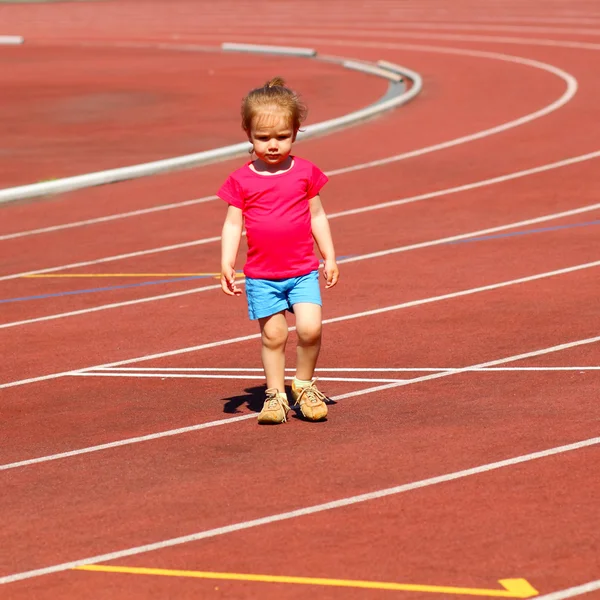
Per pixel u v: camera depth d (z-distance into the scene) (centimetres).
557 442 1959
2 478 1919
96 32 13500
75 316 3070
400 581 1482
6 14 16412
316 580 1492
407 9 13975
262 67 9631
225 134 6362
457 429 2047
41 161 5709
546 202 4322
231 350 2677
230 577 1512
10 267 3719
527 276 3269
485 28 11406
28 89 8550
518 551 1556
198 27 13525
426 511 1697
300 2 15962
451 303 3011
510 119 6241
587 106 6506
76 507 1775
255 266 2109
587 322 2770
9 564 1580
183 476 1883
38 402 2358
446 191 4603
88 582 1516
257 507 1741
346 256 3634
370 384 2358
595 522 1636
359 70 9138
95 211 4556
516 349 2570
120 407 2288
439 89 7619
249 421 2148
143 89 8369
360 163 5275
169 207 4578
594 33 10375
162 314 3041
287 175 2086
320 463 1909
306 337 2097
